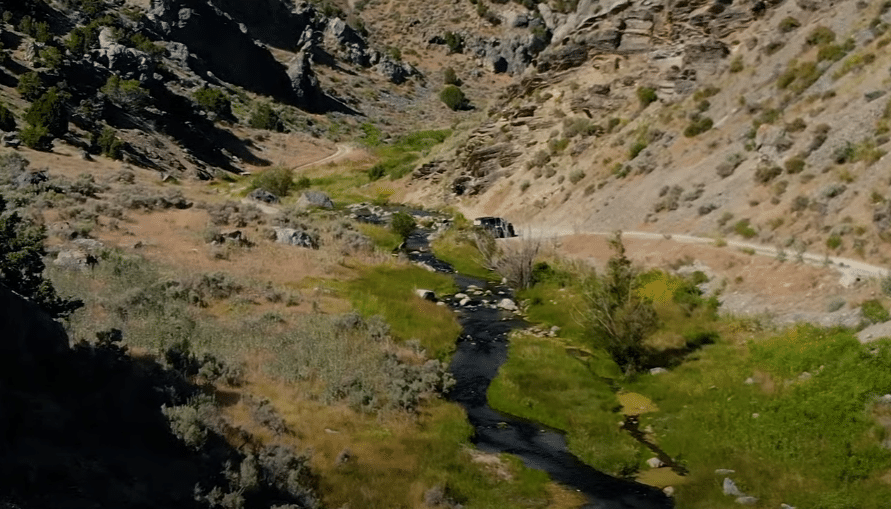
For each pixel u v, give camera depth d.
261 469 16.25
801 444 19.67
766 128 42.59
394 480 18.84
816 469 18.50
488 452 21.98
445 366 28.84
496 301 39.91
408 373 26.38
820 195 35.25
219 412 19.42
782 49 53.06
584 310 34.53
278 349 26.36
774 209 37.62
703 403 23.95
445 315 35.44
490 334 33.81
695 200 44.59
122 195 46.31
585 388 26.92
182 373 21.59
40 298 18.20
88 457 12.73
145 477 13.12
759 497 18.02
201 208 48.53
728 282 33.12
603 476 20.53
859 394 20.20
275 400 22.30
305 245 44.84
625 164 55.75
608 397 26.19
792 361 24.34
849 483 17.62
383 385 25.00
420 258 51.19
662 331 30.52
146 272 31.94
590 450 21.88
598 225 50.53
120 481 12.42
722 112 52.41
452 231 59.06
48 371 14.96
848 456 18.39
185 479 13.91
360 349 27.94
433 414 23.92
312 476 18.05
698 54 60.94
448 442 21.81
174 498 12.90
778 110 45.50
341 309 33.16
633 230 46.06
